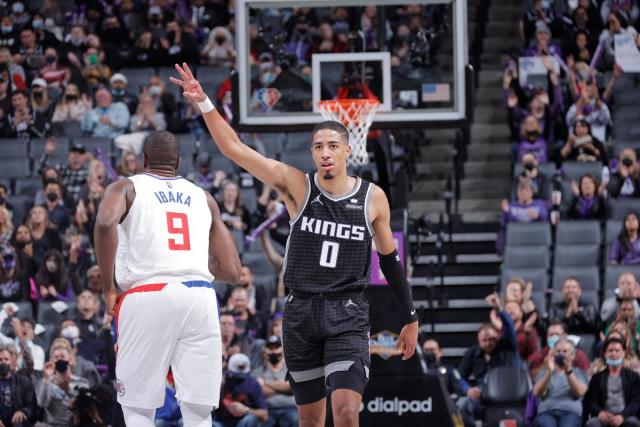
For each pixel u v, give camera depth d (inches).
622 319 713.6
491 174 994.7
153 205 340.2
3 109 1005.8
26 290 799.7
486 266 892.0
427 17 637.3
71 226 836.0
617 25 1029.2
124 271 339.0
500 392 671.1
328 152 346.9
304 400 363.6
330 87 627.2
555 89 950.4
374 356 555.2
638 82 1027.9
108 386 685.3
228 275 363.6
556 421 650.8
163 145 352.2
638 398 632.4
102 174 854.5
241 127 626.5
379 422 553.0
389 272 364.2
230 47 1112.8
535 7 1077.1
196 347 339.9
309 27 879.7
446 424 550.9
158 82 997.8
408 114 608.7
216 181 877.8
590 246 834.2
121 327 336.5
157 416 629.3
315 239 350.9
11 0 1128.2
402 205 627.2
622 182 880.9
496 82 1082.7
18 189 924.6
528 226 848.3
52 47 1067.9
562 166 904.9
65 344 689.6
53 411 681.0
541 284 813.2
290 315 353.4
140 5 1144.8
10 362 674.8
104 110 991.6
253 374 684.1
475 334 842.8
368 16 831.7
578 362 674.2
